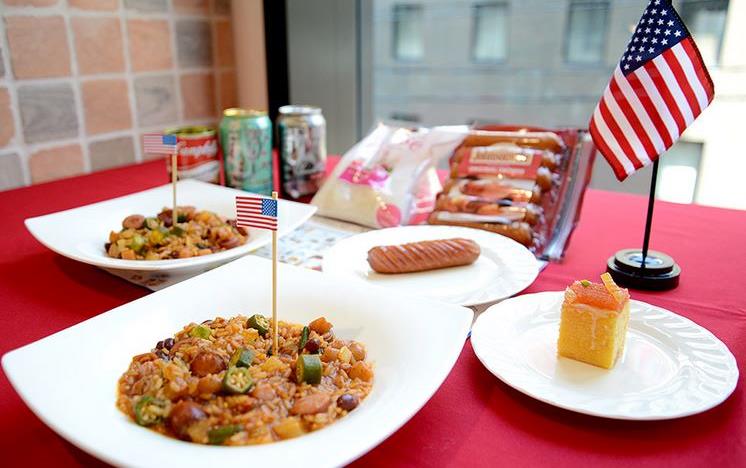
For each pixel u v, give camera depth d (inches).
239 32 87.3
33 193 64.2
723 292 40.3
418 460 25.0
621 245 48.6
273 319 30.5
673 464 24.6
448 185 52.2
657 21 36.7
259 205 30.4
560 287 41.3
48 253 47.3
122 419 25.1
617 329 29.7
